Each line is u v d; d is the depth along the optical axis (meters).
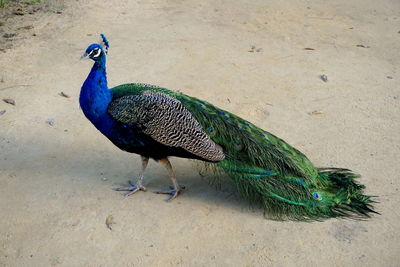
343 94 3.76
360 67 4.13
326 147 3.22
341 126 3.42
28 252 2.54
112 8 5.01
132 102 2.64
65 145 3.20
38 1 5.01
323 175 2.81
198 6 5.24
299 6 5.39
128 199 2.84
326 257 2.53
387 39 4.61
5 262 2.49
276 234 2.64
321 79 3.95
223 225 2.69
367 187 2.91
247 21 4.92
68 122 3.39
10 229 2.64
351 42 4.55
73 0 5.12
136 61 4.05
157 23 4.72
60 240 2.60
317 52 4.35
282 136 3.30
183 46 4.32
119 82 3.75
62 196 2.84
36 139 3.23
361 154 3.16
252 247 2.58
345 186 2.78
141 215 2.74
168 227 2.68
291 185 2.68
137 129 2.64
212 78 3.89
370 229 2.67
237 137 2.70
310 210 2.69
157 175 3.03
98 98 2.64
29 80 3.77
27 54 4.08
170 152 2.69
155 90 2.74
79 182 2.94
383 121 3.47
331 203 2.71
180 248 2.57
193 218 2.73
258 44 4.45
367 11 5.31
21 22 4.55
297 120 3.47
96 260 2.51
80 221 2.70
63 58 4.05
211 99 3.64
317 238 2.62
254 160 2.68
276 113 3.53
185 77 3.88
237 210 2.78
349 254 2.54
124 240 2.60
